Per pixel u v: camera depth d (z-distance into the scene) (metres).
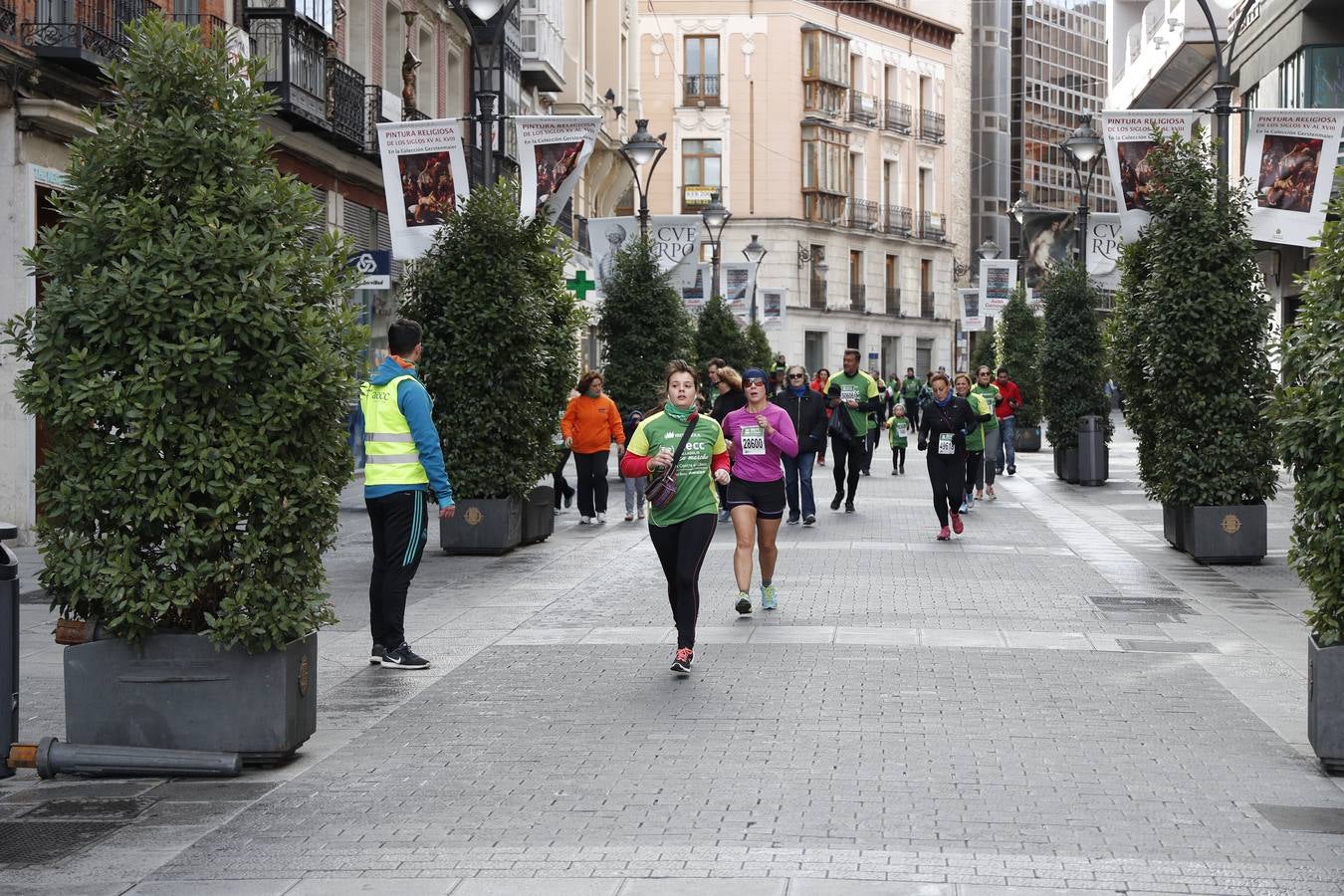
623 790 7.14
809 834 6.41
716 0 74.06
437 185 19.23
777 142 73.94
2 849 6.34
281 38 24.69
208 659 7.59
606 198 56.03
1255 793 7.10
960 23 94.56
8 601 7.39
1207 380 16.47
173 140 7.66
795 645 11.09
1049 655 10.69
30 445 18.22
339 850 6.27
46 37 18.12
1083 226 32.53
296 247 7.90
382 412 10.48
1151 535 19.47
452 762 7.77
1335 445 7.54
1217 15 38.00
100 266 7.61
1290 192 18.00
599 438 21.52
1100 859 6.07
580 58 47.19
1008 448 31.95
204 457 7.44
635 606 13.19
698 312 46.75
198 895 5.73
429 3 34.78
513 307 17.59
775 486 12.75
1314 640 7.68
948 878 5.82
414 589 14.40
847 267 77.44
